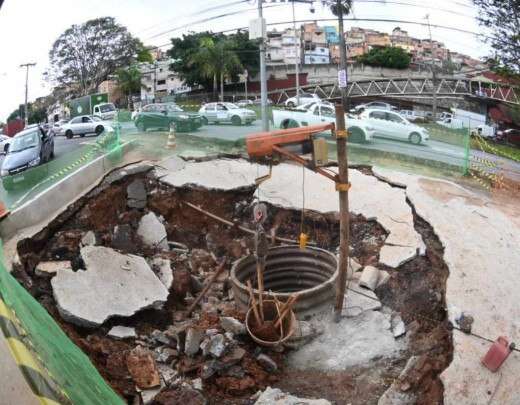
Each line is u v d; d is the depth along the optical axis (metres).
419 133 16.72
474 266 9.14
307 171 13.20
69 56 55.03
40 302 7.93
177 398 6.94
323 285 9.05
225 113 19.62
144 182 12.23
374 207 11.45
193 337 7.79
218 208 12.07
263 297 8.81
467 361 7.16
